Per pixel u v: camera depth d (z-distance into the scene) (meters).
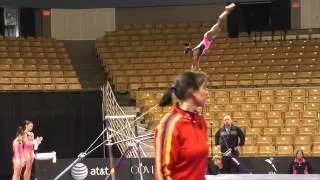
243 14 23.88
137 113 16.64
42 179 11.33
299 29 22.45
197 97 3.50
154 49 20.64
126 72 19.27
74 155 15.62
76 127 15.66
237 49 20.23
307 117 15.71
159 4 19.44
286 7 23.39
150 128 15.64
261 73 18.91
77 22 23.22
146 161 11.02
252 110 16.22
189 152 3.40
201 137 3.48
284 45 20.41
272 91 17.08
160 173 3.42
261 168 11.87
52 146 15.49
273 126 15.41
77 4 19.25
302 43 20.44
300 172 11.57
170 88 3.56
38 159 11.35
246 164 11.90
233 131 12.17
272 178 5.71
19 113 15.30
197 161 3.44
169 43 21.03
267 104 16.39
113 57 20.31
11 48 19.75
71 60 21.72
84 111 15.70
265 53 20.02
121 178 11.02
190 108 3.52
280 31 21.88
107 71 19.77
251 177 5.82
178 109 3.52
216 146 12.65
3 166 15.16
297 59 19.61
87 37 23.27
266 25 24.23
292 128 15.14
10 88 17.17
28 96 15.37
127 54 20.36
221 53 20.06
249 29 24.19
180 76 3.54
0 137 15.16
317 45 20.34
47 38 20.86
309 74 18.70
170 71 19.27
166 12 23.67
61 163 11.33
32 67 18.69
